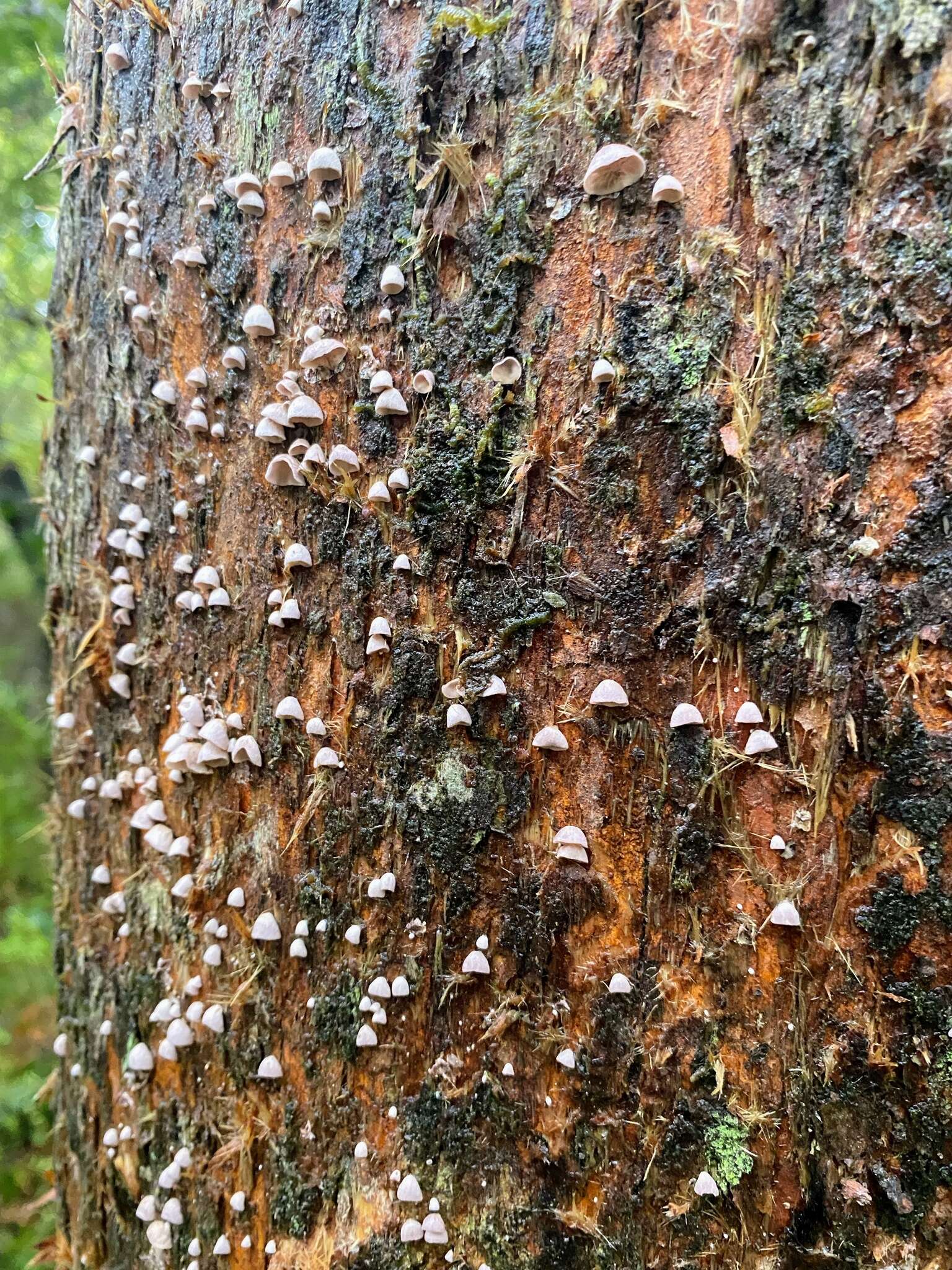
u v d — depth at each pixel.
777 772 0.22
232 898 0.29
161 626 0.32
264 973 0.28
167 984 0.31
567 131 0.24
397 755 0.26
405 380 0.26
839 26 0.21
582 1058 0.24
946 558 0.21
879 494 0.21
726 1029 0.22
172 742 0.30
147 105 0.31
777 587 0.22
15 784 1.06
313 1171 0.27
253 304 0.29
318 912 0.27
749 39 0.22
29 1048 0.82
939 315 0.21
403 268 0.26
